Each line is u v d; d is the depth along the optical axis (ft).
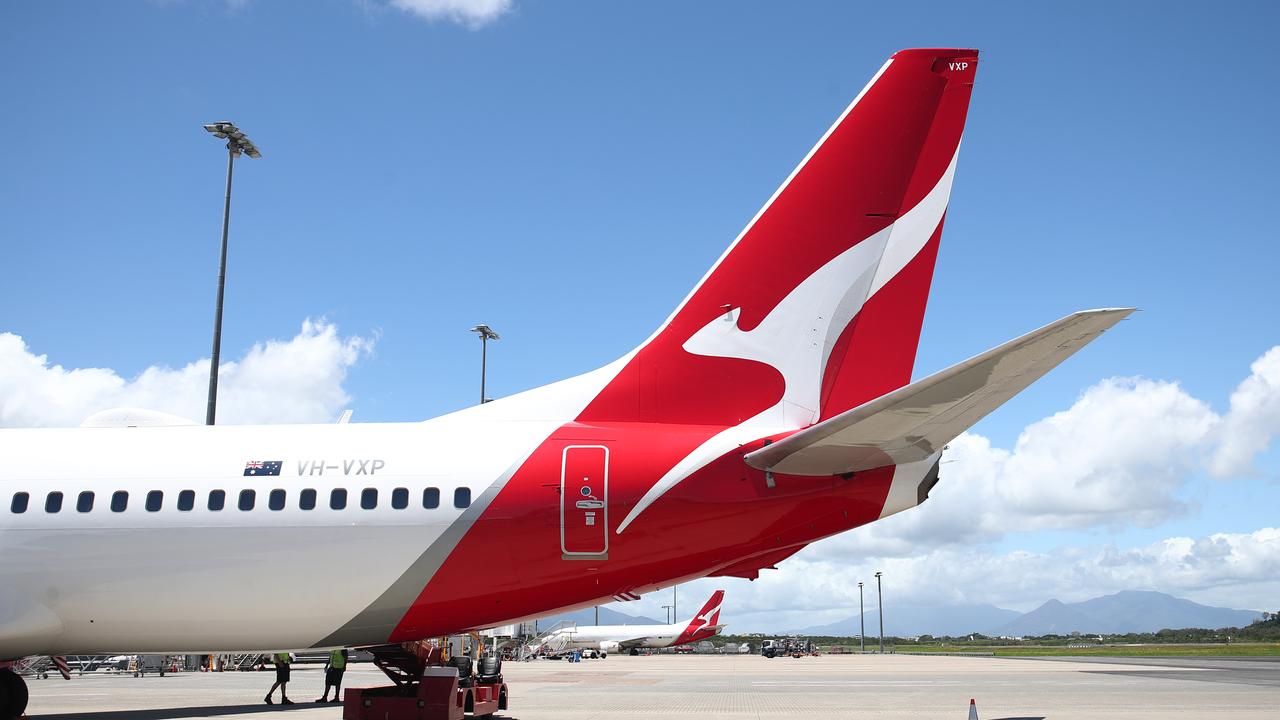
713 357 47.21
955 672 159.43
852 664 222.89
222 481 45.27
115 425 52.85
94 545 44.62
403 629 46.06
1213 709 72.23
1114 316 29.14
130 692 98.58
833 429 39.11
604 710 71.72
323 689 105.50
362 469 45.14
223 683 118.83
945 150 47.19
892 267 46.93
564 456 44.65
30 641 45.21
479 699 60.23
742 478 43.91
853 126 47.62
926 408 36.58
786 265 47.52
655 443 45.21
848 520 44.01
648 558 43.75
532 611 45.21
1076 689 101.50
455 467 44.78
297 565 44.04
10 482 45.75
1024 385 34.27
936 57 47.42
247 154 111.96
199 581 44.32
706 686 111.24
